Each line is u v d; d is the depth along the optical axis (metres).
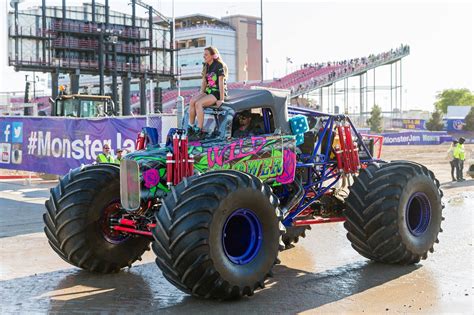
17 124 18.19
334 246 8.78
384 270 7.21
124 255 7.17
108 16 45.28
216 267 5.66
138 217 6.80
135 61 49.62
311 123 7.87
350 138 7.71
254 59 100.50
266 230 6.13
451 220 10.95
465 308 5.66
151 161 6.43
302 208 7.54
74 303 5.95
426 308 5.67
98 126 15.80
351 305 5.79
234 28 98.12
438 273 7.03
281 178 7.04
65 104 22.98
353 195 7.30
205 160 6.40
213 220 5.64
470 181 19.73
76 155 16.44
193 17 98.88
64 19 45.28
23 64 44.25
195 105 6.84
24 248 8.69
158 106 38.50
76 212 6.83
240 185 5.88
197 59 92.12
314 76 74.81
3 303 5.95
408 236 7.25
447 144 51.81
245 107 6.82
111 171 7.12
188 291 5.80
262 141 6.84
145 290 6.44
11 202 14.12
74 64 46.28
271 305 5.82
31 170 17.83
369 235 7.19
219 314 5.55
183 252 5.55
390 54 81.19
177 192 5.80
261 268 6.04
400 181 7.21
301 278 6.88
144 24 51.22
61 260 7.90
